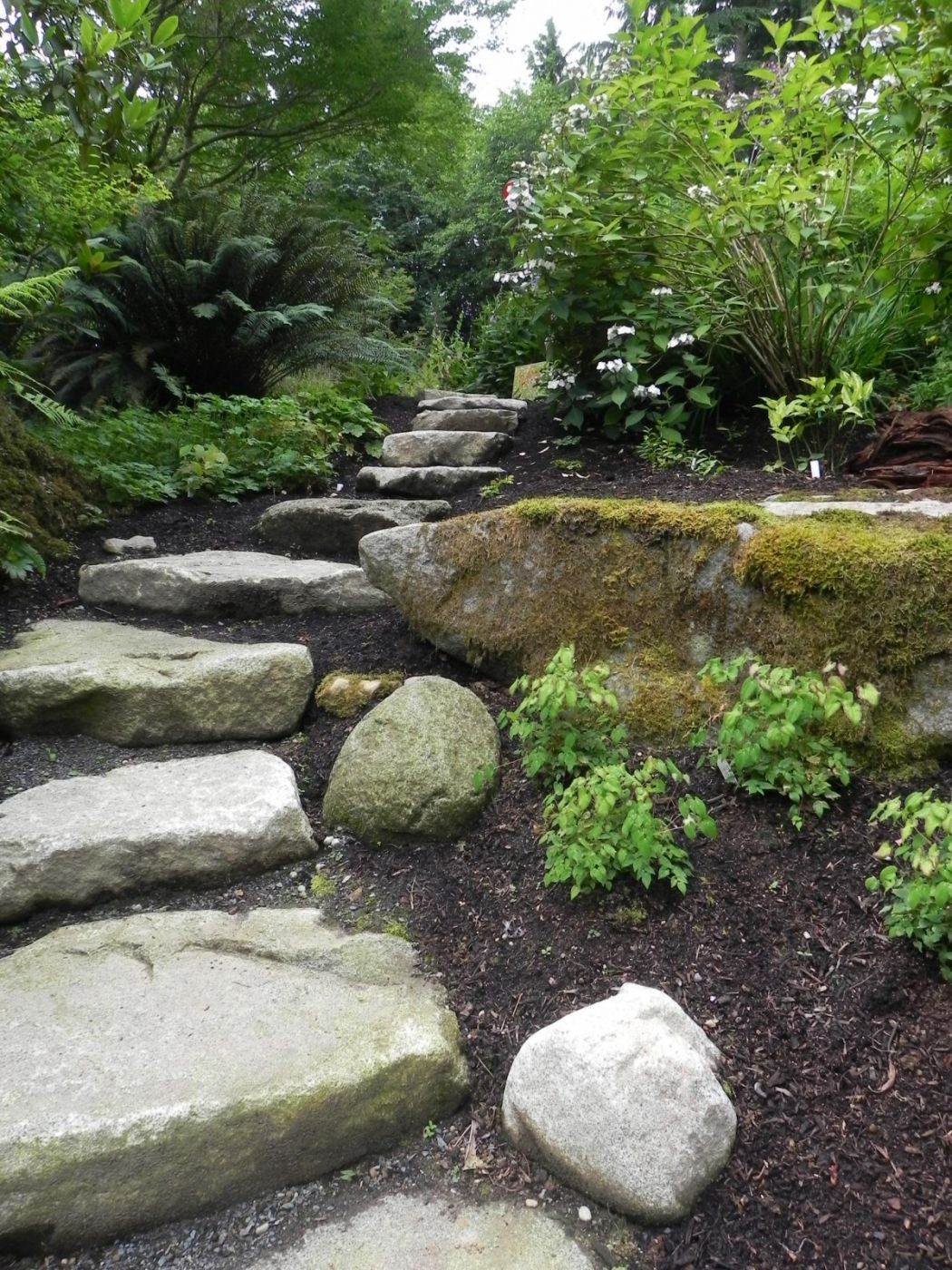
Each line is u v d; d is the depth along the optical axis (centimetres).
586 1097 157
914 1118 161
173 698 278
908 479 343
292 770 264
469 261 1680
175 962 197
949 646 226
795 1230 147
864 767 227
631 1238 150
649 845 194
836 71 373
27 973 192
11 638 327
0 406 430
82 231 431
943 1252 142
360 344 666
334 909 221
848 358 419
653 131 401
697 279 441
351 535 432
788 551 245
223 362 633
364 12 949
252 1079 161
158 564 368
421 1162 165
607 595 272
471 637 292
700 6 1455
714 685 251
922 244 382
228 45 940
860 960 188
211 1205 155
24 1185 144
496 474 484
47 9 323
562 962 197
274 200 679
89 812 232
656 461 435
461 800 237
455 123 1131
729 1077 170
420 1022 179
